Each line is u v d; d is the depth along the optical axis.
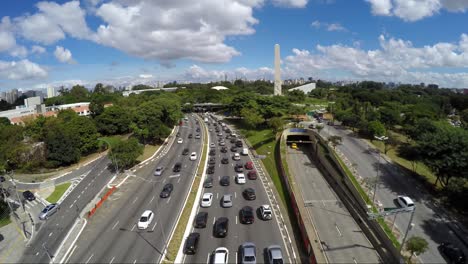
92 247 38.22
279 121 96.88
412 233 41.09
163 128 94.31
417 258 35.88
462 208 46.78
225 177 60.03
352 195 52.56
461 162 47.06
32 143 78.38
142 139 96.25
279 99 122.62
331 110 131.88
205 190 56.22
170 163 75.12
